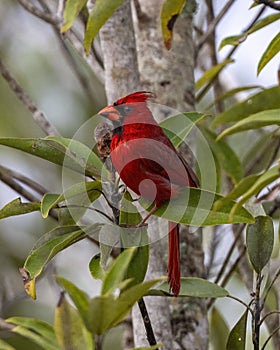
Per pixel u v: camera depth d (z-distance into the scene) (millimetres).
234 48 10953
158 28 9656
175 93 9523
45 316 12219
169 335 7988
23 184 10344
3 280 12047
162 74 9555
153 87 9539
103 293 5055
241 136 12469
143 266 6125
